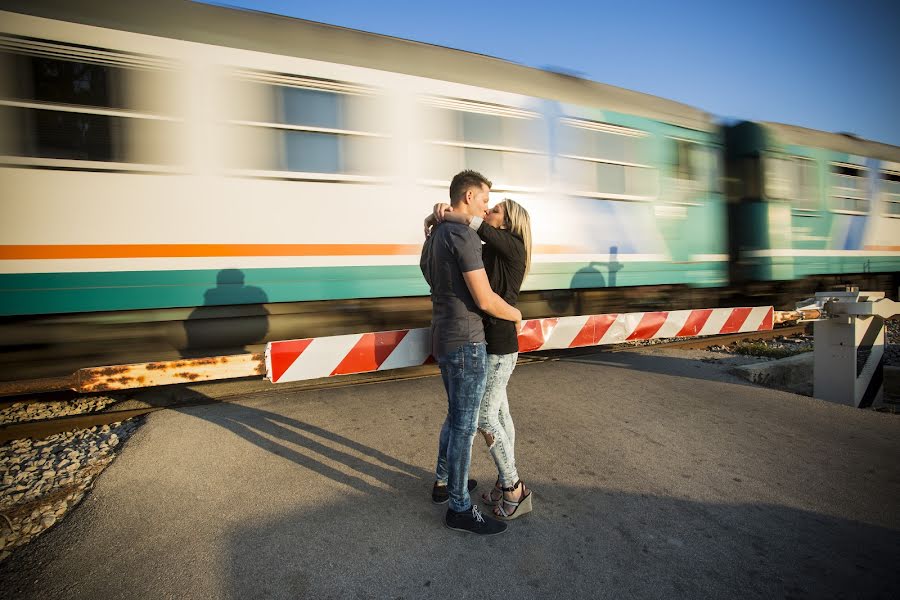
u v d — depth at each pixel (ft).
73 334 13.58
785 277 26.37
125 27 13.39
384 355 11.50
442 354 8.00
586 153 20.39
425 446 11.51
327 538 8.08
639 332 15.35
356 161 16.06
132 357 14.24
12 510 8.89
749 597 7.04
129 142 13.47
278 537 8.07
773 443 12.07
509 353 8.33
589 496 9.51
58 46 12.82
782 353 21.03
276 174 15.03
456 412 7.95
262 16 15.07
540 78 19.49
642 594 7.06
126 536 8.03
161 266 13.87
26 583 7.00
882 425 13.35
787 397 15.31
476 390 7.90
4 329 13.01
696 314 16.52
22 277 12.65
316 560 7.56
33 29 12.60
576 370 17.79
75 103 12.99
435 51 17.51
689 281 23.71
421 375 17.97
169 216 13.89
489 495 9.19
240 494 9.30
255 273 14.88
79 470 10.54
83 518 8.49
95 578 7.11
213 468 10.23
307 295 15.57
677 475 10.39
